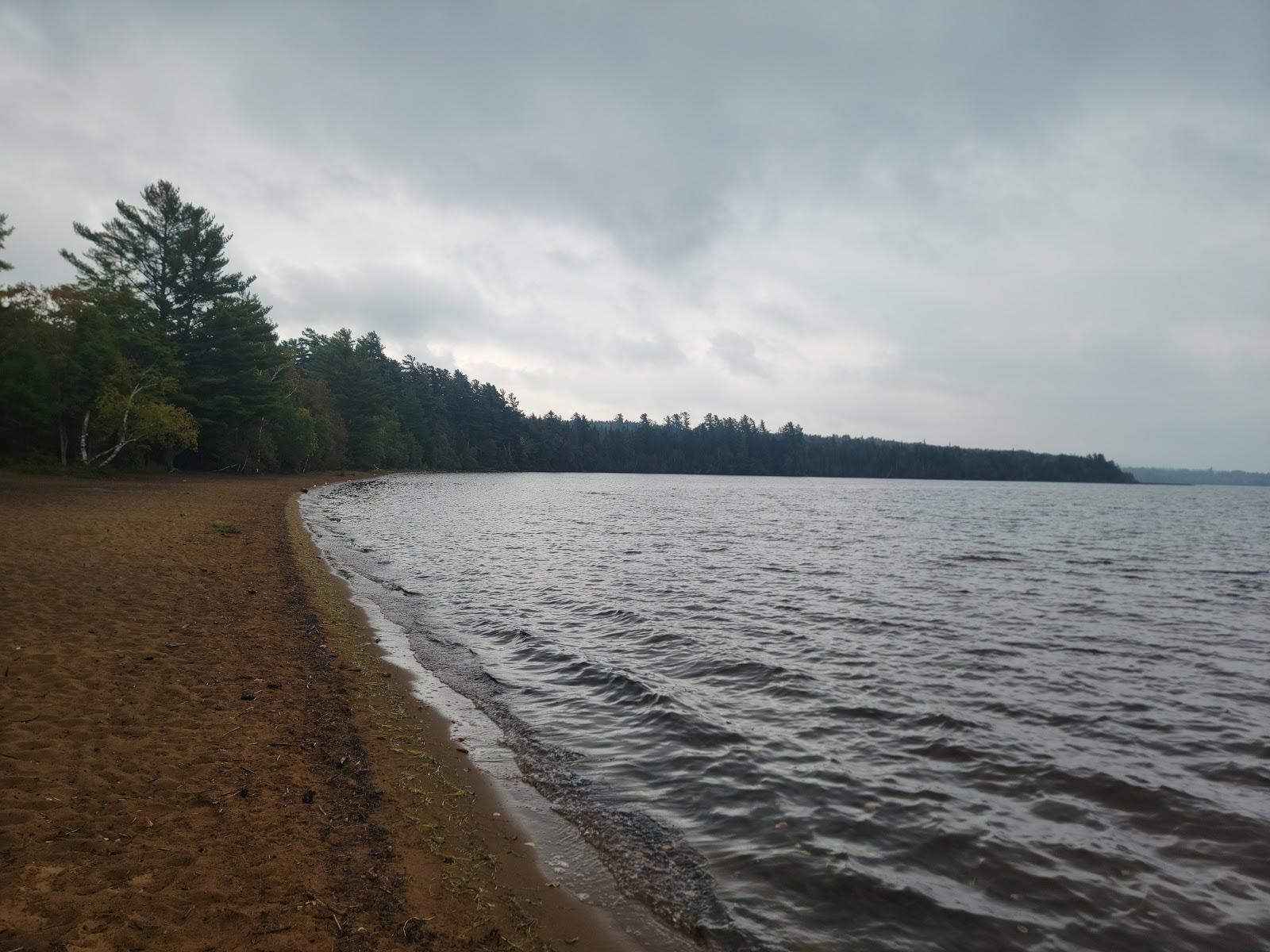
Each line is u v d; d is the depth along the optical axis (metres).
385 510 37.12
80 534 15.59
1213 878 4.71
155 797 4.59
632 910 4.16
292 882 3.86
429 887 4.08
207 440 52.41
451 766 6.04
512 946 3.65
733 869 4.63
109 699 6.21
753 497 74.50
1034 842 5.11
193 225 46.75
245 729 6.01
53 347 35.59
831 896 4.35
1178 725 7.82
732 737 6.98
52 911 3.28
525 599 14.23
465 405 137.75
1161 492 150.38
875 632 12.12
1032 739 7.24
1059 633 12.52
